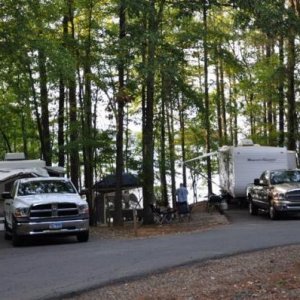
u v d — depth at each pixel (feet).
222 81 119.03
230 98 124.47
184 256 36.17
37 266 34.94
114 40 72.13
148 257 36.50
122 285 27.84
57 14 70.59
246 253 36.88
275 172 71.77
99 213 79.97
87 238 50.80
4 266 35.70
